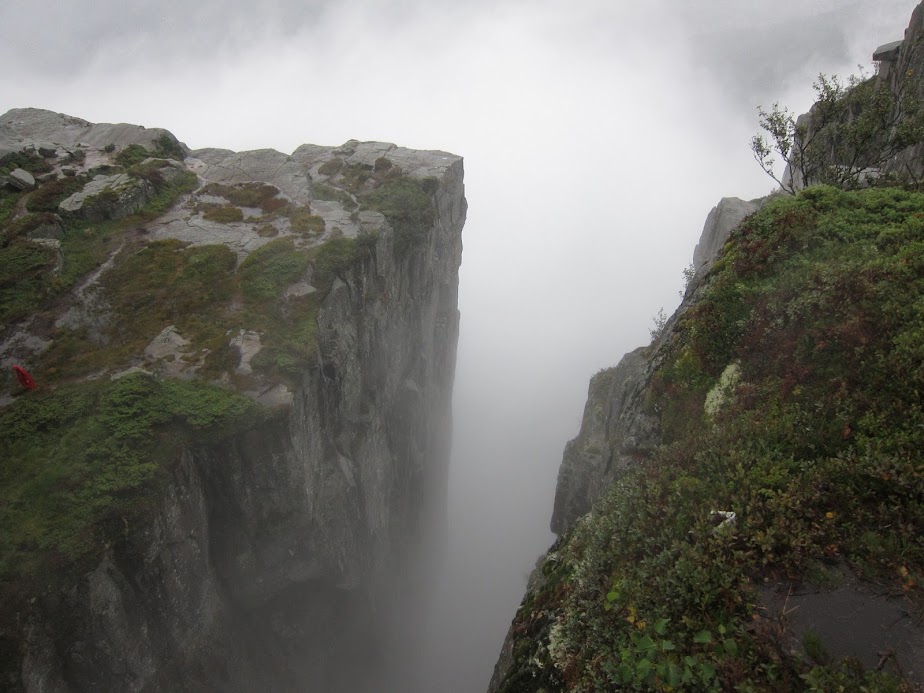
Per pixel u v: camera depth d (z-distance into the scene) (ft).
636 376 84.23
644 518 35.91
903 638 25.80
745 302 50.37
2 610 56.70
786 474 33.53
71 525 62.59
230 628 85.51
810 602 27.78
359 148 149.59
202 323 88.84
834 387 38.34
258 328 88.58
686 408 49.42
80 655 61.77
